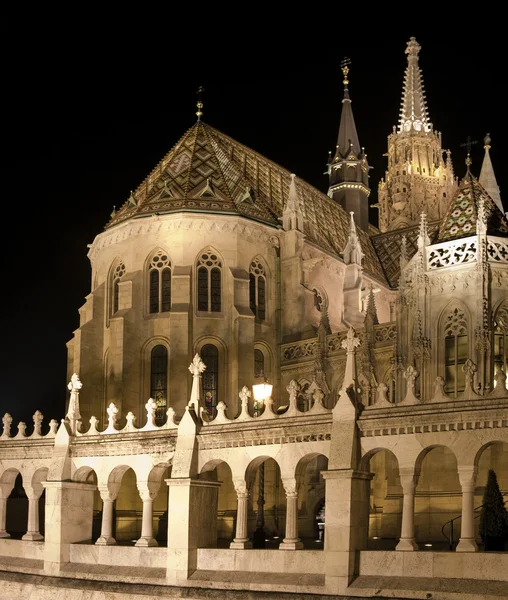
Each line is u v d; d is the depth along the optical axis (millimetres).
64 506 32531
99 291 59938
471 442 23875
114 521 50844
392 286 74375
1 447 36156
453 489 40625
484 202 48406
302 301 59438
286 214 61312
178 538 28656
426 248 47375
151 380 55938
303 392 56281
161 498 51344
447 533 40094
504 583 22453
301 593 25391
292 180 62156
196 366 31094
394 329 52625
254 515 50125
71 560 32062
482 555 23000
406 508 24797
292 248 60406
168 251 57219
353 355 26922
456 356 45375
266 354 58938
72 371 59781
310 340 57500
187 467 29125
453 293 45844
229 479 51125
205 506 29406
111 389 55344
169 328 55438
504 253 46406
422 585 23578
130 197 61781
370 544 40562
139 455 31406
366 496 25969
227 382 55750
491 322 44938
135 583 29250
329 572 25031
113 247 59938
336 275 66562
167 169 62531
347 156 91250
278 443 27797
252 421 28531
